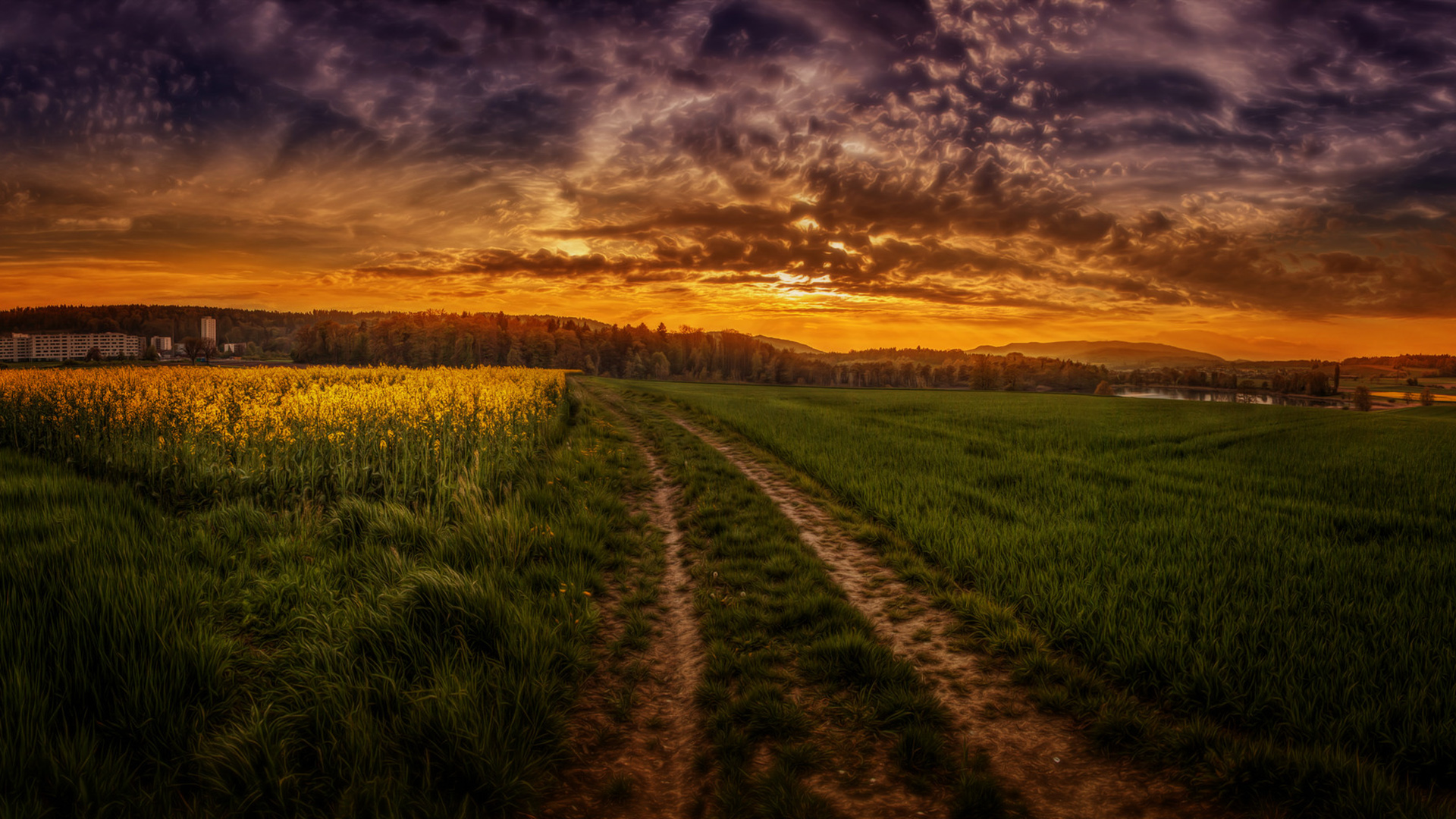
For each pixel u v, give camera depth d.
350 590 5.34
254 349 171.00
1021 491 10.30
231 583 5.24
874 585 6.44
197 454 9.06
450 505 7.95
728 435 19.08
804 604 5.50
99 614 3.92
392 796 2.93
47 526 5.84
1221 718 3.85
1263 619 4.89
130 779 2.97
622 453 14.25
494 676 3.90
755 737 3.74
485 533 6.47
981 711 4.08
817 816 3.03
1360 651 4.32
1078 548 7.02
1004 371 147.38
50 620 3.92
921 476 11.35
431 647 4.23
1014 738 3.77
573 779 3.39
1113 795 3.26
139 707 3.33
